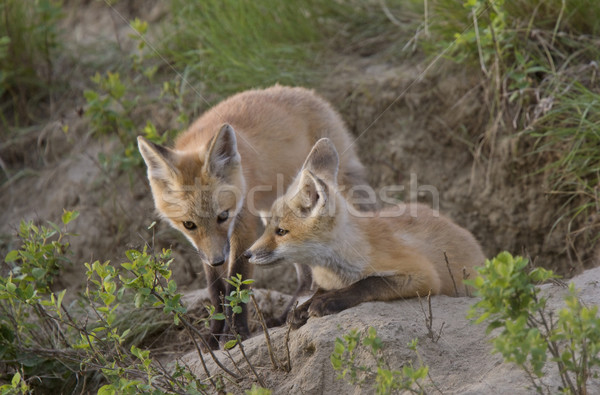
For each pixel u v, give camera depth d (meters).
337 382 6.38
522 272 5.21
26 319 9.27
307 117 10.27
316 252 7.62
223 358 7.38
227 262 9.32
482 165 12.34
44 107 14.94
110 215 13.01
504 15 11.36
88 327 9.52
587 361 5.59
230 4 13.88
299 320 7.39
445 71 12.78
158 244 12.38
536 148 11.60
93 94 12.42
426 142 12.84
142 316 9.65
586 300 6.93
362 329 6.67
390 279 7.44
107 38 15.81
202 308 9.57
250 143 9.32
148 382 6.59
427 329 6.71
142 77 14.12
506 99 11.78
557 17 11.77
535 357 4.96
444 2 12.46
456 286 8.23
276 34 13.99
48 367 8.57
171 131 12.43
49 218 13.52
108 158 13.54
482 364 6.20
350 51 14.04
